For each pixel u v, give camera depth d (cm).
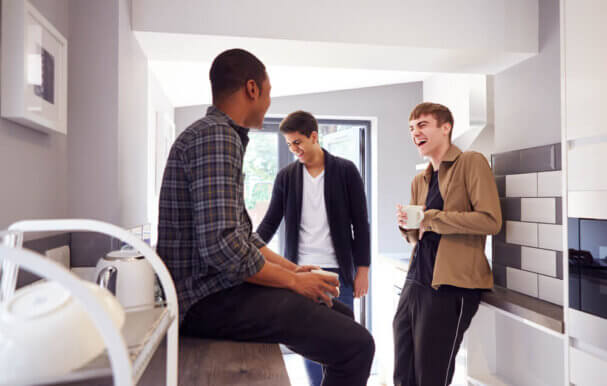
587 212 131
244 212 109
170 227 100
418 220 173
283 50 179
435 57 190
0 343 39
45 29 97
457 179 175
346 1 171
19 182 95
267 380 84
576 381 135
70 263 128
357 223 221
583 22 134
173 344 69
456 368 228
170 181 100
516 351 199
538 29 184
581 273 133
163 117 262
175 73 256
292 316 98
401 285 280
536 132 184
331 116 375
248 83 111
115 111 134
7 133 89
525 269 183
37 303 43
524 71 192
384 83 366
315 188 221
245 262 94
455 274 168
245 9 164
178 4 159
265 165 384
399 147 378
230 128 100
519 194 190
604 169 125
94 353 43
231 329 102
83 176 131
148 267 107
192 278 101
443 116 184
